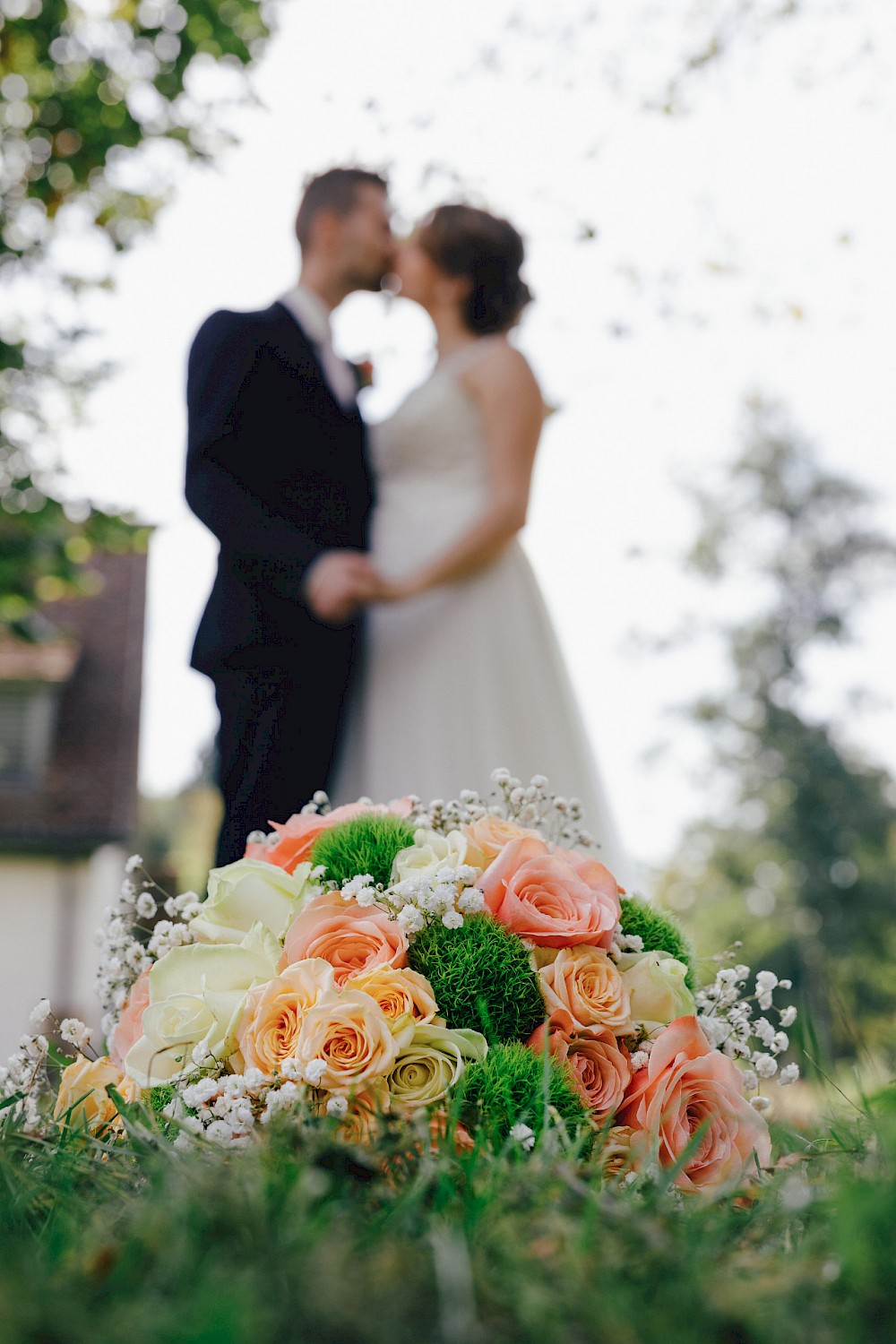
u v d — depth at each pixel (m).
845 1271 0.57
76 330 7.27
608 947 1.20
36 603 7.60
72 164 7.11
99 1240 0.65
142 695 14.84
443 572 2.67
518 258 3.12
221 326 2.74
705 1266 0.60
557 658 2.85
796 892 19.72
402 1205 0.68
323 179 3.02
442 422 2.89
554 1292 0.54
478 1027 1.09
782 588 20.55
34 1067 1.18
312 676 2.57
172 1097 1.08
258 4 6.94
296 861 1.33
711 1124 1.03
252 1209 0.61
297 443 2.72
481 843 1.27
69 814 13.25
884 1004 19.06
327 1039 1.02
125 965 1.31
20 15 6.81
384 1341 0.49
